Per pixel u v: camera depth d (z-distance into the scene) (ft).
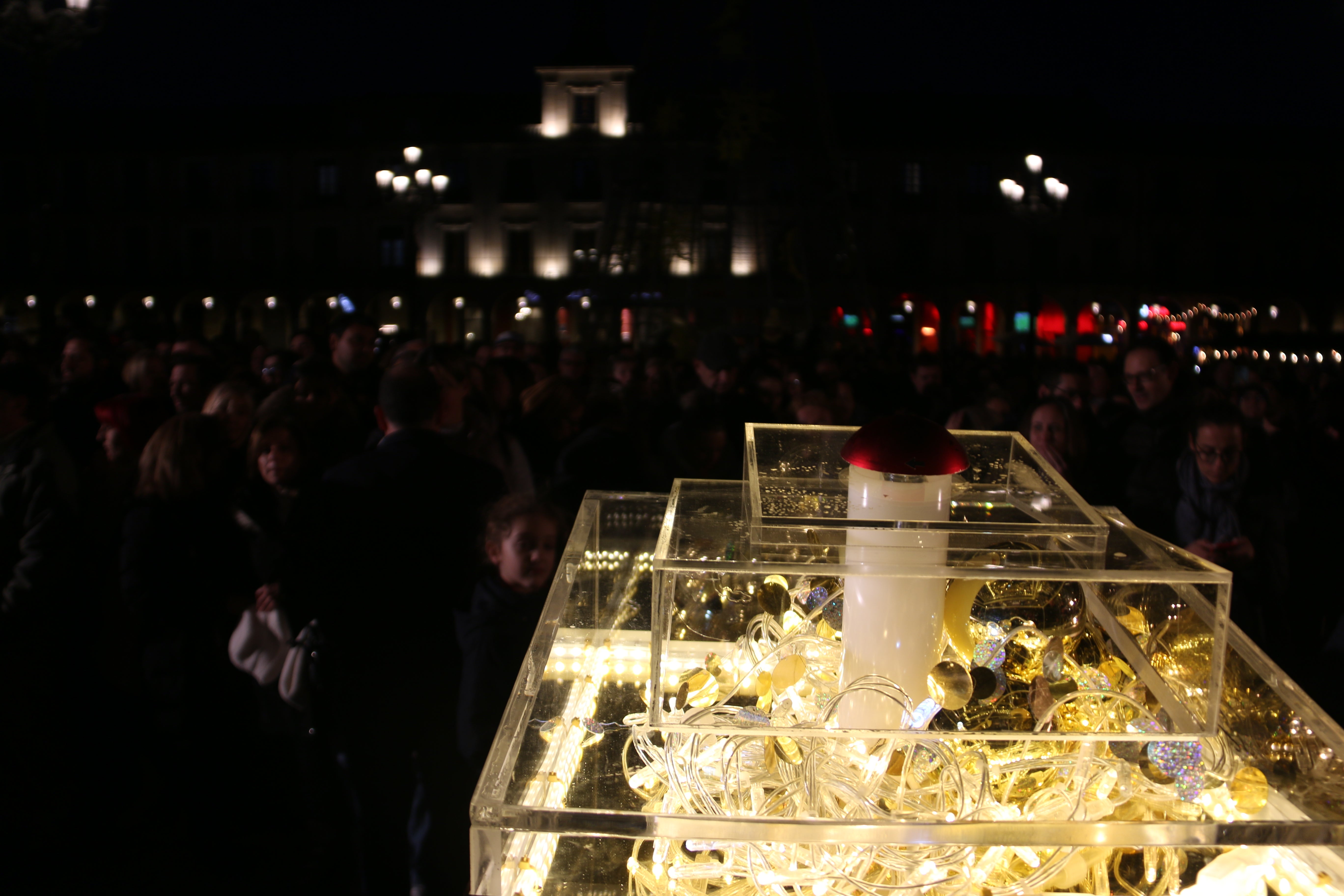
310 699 8.59
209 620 9.40
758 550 2.60
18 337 27.53
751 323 40.24
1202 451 9.58
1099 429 12.15
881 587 2.59
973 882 2.32
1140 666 2.59
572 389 12.75
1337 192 98.07
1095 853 2.31
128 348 24.79
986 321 97.50
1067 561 2.57
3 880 9.73
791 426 3.85
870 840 2.21
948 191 96.53
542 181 97.71
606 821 2.22
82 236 101.81
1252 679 2.68
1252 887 2.24
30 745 10.93
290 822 10.90
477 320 98.94
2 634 10.16
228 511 9.39
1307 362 46.62
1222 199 97.91
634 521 3.96
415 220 53.21
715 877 2.38
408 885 7.88
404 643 7.89
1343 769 2.25
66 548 10.05
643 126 37.60
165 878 9.87
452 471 8.20
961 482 3.22
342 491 7.98
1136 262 97.35
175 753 9.77
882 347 40.81
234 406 11.41
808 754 2.43
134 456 11.28
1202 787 2.38
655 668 2.57
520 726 2.47
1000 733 2.46
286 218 99.96
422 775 7.90
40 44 29.37
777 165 48.49
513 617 7.34
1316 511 12.81
